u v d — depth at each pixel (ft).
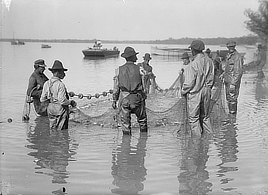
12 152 20.88
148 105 35.01
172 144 22.89
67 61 100.17
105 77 61.21
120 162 19.20
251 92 46.78
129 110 25.14
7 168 18.24
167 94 39.55
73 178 17.11
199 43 25.11
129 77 25.07
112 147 22.11
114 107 26.86
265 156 20.51
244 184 16.44
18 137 24.20
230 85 32.78
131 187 16.11
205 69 24.89
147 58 40.78
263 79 62.28
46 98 26.50
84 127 27.43
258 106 36.47
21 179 16.93
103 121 28.84
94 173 17.80
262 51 78.07
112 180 16.88
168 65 92.02
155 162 19.49
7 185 16.11
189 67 24.84
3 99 37.01
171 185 16.33
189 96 25.03
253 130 26.63
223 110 32.04
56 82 26.40
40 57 104.27
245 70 74.84
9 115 30.48
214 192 15.71
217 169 18.42
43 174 17.58
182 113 26.55
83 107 34.32
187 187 16.15
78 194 15.43
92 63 95.20
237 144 22.97
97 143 23.12
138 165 18.88
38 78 30.30
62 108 26.32
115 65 88.38
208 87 25.16
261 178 17.20
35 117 30.17
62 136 24.59
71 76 62.69
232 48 33.60
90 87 49.03
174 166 18.78
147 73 40.24
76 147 22.06
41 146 22.21
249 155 20.66
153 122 28.63
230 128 27.25
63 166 18.62
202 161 19.62
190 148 21.95
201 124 25.77
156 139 24.21
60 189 15.87
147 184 16.48
